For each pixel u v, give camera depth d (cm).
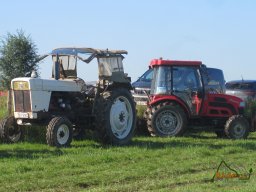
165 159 1244
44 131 1551
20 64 3447
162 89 1770
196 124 1786
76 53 1504
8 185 962
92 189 947
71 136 1420
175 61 1783
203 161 1234
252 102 2027
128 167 1137
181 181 1020
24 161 1162
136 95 1961
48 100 1450
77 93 1508
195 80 1781
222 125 1798
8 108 1527
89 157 1208
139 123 1791
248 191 918
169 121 1736
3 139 1484
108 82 1504
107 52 1520
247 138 1795
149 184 988
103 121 1464
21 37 3500
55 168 1102
